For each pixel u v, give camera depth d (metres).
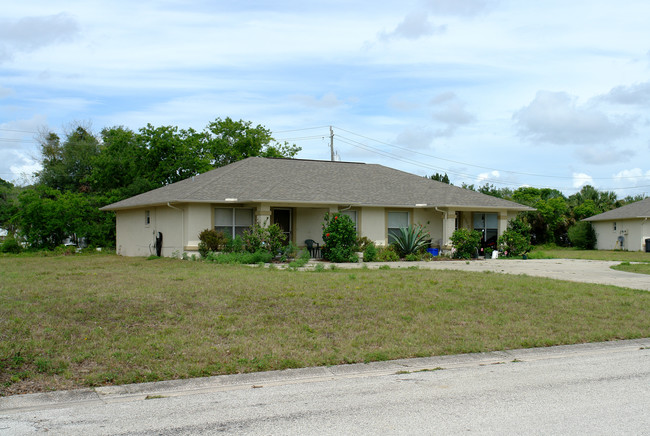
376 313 10.03
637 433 4.77
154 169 37.97
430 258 23.17
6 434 4.71
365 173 27.44
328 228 21.81
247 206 22.09
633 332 9.37
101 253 28.55
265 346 7.80
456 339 8.59
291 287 12.26
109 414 5.28
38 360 6.75
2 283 12.55
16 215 29.53
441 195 25.94
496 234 27.34
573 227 43.06
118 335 8.03
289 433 4.74
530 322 9.85
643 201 40.47
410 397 5.86
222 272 15.40
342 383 6.45
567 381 6.54
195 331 8.41
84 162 48.16
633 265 21.20
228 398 5.83
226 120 43.22
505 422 5.04
